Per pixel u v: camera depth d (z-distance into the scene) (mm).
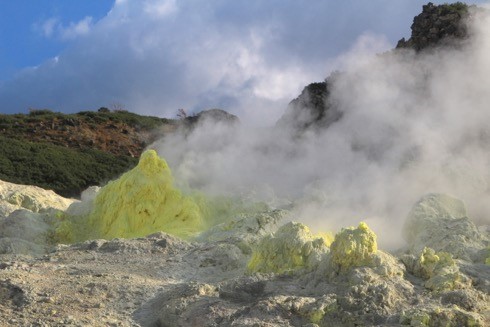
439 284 9227
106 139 51188
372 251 9719
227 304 9195
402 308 8609
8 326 8562
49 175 39406
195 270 12172
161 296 9891
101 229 18141
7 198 20672
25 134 50031
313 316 8500
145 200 18188
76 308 9375
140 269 11977
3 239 15969
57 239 17516
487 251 11844
